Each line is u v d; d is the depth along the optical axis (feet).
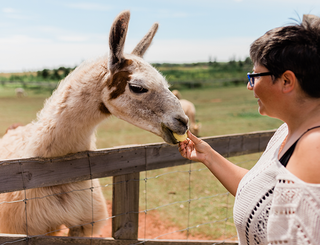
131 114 7.28
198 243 8.20
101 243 7.30
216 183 18.92
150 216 14.58
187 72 139.33
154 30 8.68
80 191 7.93
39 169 6.28
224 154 9.07
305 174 2.97
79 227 8.11
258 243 3.64
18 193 7.58
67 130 7.28
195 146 5.50
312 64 3.10
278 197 3.16
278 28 3.44
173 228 13.56
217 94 90.48
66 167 6.59
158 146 7.69
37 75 147.43
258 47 3.55
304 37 3.14
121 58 7.19
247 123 41.11
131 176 7.51
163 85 7.29
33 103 70.74
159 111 7.08
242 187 3.90
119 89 7.22
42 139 7.20
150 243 7.83
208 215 14.69
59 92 7.68
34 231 7.64
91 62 8.00
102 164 7.02
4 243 6.26
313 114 3.31
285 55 3.21
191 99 77.30
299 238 2.98
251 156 24.13
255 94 3.82
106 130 37.81
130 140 31.55
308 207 2.91
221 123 41.47
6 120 45.06
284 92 3.39
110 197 17.01
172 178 19.79
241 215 3.78
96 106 7.56
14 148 8.66
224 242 8.54
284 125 4.39
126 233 7.68
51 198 7.48
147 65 7.45
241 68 146.92
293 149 3.34
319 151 2.93
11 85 124.67
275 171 3.39
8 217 7.93
